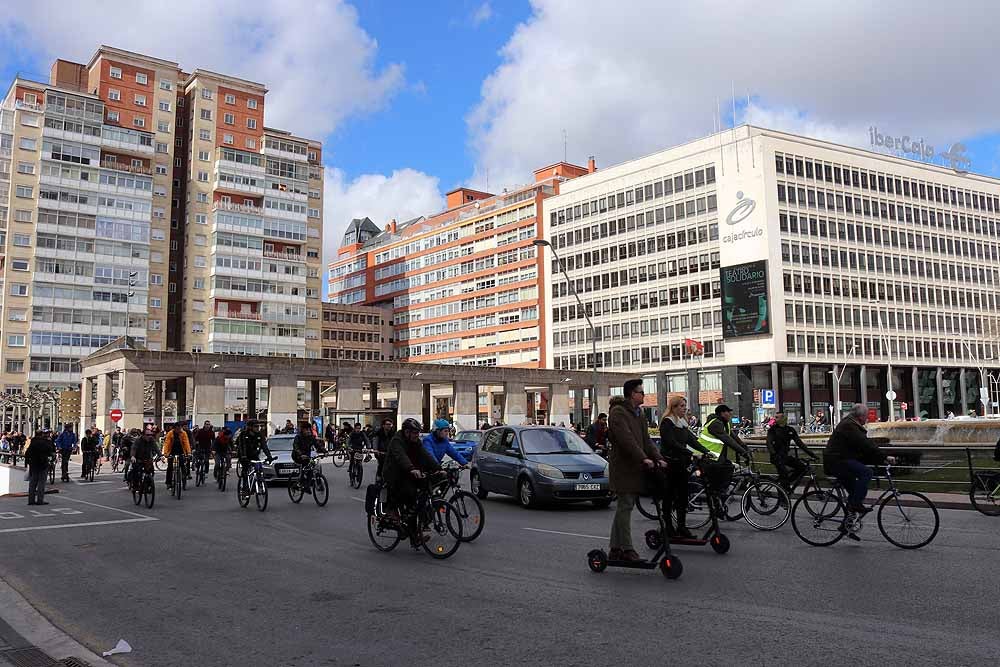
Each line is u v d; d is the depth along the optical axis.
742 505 12.02
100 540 11.98
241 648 5.80
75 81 88.56
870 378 82.88
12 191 77.44
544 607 6.82
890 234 85.69
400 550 10.48
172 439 20.19
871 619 6.14
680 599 7.02
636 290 89.38
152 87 89.12
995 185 95.50
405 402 60.12
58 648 5.85
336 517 14.71
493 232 108.00
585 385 72.69
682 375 84.44
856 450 9.98
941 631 5.75
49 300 76.88
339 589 7.85
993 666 4.91
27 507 17.91
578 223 96.50
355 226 155.75
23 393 74.75
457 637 5.91
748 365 78.56
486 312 107.94
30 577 8.94
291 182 96.31
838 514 10.04
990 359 90.25
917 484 15.98
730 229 80.69
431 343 116.75
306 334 98.94
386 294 126.44
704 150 84.00
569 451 16.33
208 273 90.75
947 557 9.04
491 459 17.30
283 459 22.83
